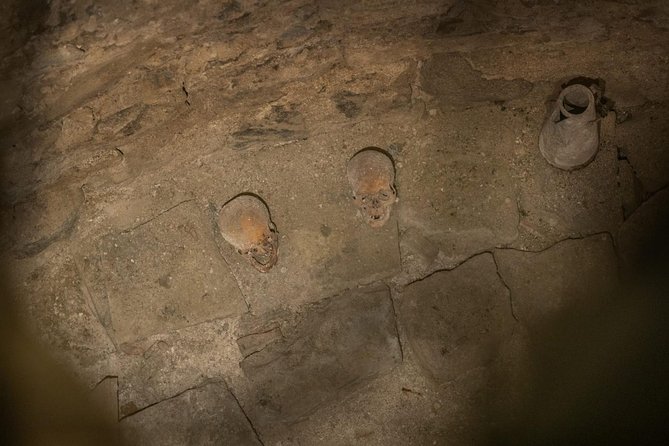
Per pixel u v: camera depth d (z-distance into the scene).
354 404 3.80
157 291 3.91
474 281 3.72
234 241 3.74
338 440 3.79
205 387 3.82
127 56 3.02
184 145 3.80
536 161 3.81
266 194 3.95
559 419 3.58
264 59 3.29
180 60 3.18
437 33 3.25
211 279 3.91
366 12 3.05
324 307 3.87
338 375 3.78
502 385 3.68
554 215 3.77
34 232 3.79
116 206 3.97
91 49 2.88
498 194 3.80
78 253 3.96
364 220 3.88
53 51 2.81
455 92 3.72
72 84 3.03
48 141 3.31
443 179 3.85
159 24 2.89
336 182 3.93
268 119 3.75
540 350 3.65
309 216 3.92
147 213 3.98
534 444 3.60
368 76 3.57
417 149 3.89
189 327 3.93
